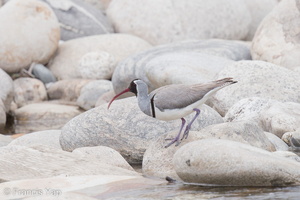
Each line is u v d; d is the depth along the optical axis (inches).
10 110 792.3
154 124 482.0
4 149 462.6
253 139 431.5
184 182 381.7
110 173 409.4
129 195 354.3
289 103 522.6
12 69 874.8
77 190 363.3
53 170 407.2
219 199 337.7
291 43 693.9
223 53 771.4
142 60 749.3
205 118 482.3
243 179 358.0
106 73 873.5
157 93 406.0
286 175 354.9
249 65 581.9
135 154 481.4
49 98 868.0
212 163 361.1
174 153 418.9
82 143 495.8
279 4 728.3
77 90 839.7
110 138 486.9
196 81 595.8
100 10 1113.4
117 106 500.1
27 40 872.3
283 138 480.4
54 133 569.9
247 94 557.9
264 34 719.1
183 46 800.9
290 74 573.0
